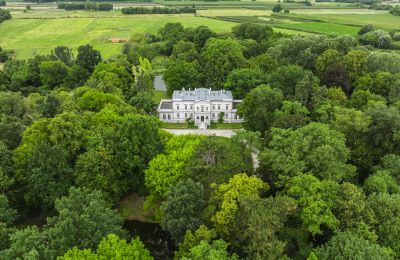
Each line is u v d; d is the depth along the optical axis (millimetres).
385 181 86438
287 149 92000
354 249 64125
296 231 76312
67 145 103000
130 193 111625
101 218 73250
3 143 101500
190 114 165750
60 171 94500
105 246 65500
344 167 91125
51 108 131750
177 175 93000
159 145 105938
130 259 65438
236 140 100438
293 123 110125
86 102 134875
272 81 155750
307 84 132000
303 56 179375
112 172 98500
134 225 100562
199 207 79000
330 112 118750
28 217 100438
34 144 99938
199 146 93875
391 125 102625
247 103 135875
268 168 94250
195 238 71125
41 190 93500
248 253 68250
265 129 128625
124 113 126812
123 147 101750
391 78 140500
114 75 181500
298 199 79500
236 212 73125
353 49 181375
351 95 141500
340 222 75688
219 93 168250
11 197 95062
